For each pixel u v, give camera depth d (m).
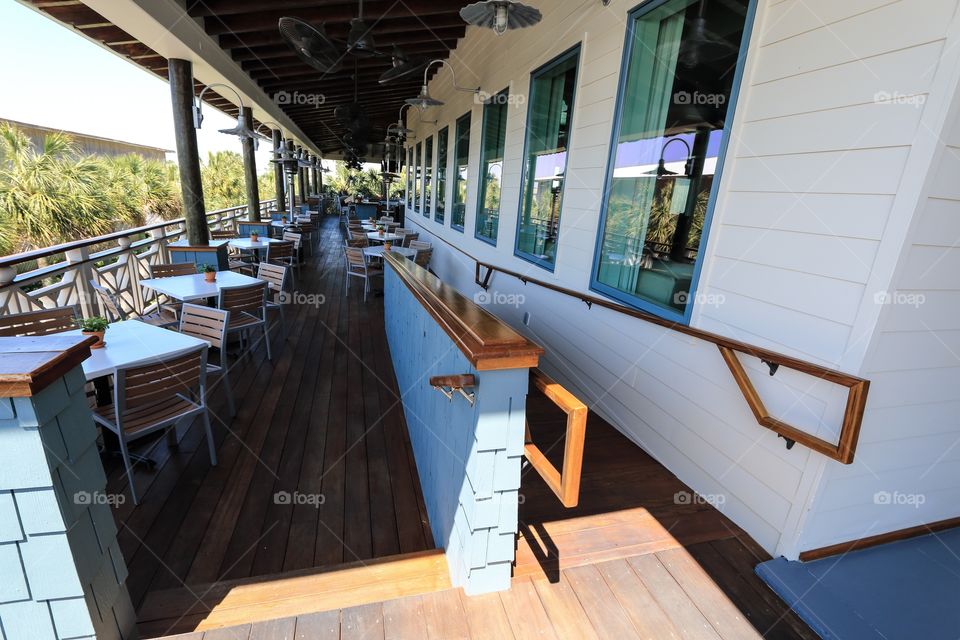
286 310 5.53
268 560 1.82
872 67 1.39
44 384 1.01
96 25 4.31
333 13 4.94
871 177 1.42
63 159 12.16
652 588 1.59
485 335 1.36
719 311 2.01
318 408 3.11
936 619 1.50
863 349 1.46
